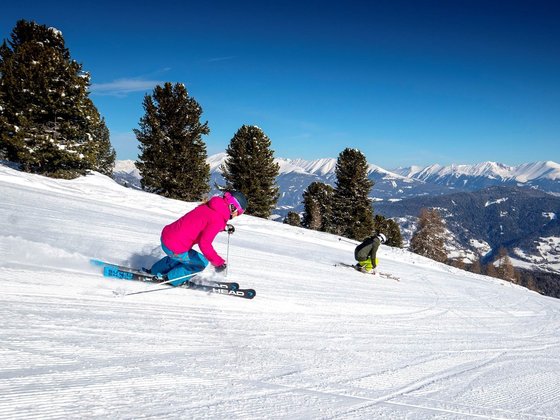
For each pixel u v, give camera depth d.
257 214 35.69
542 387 3.71
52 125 23.09
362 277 9.66
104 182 24.22
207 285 4.91
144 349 2.84
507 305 9.28
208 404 2.22
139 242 7.59
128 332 3.10
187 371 2.61
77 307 3.45
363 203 41.75
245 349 3.25
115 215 12.24
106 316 3.37
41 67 21.80
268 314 4.54
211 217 4.50
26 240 5.54
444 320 6.25
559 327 7.35
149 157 30.09
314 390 2.69
